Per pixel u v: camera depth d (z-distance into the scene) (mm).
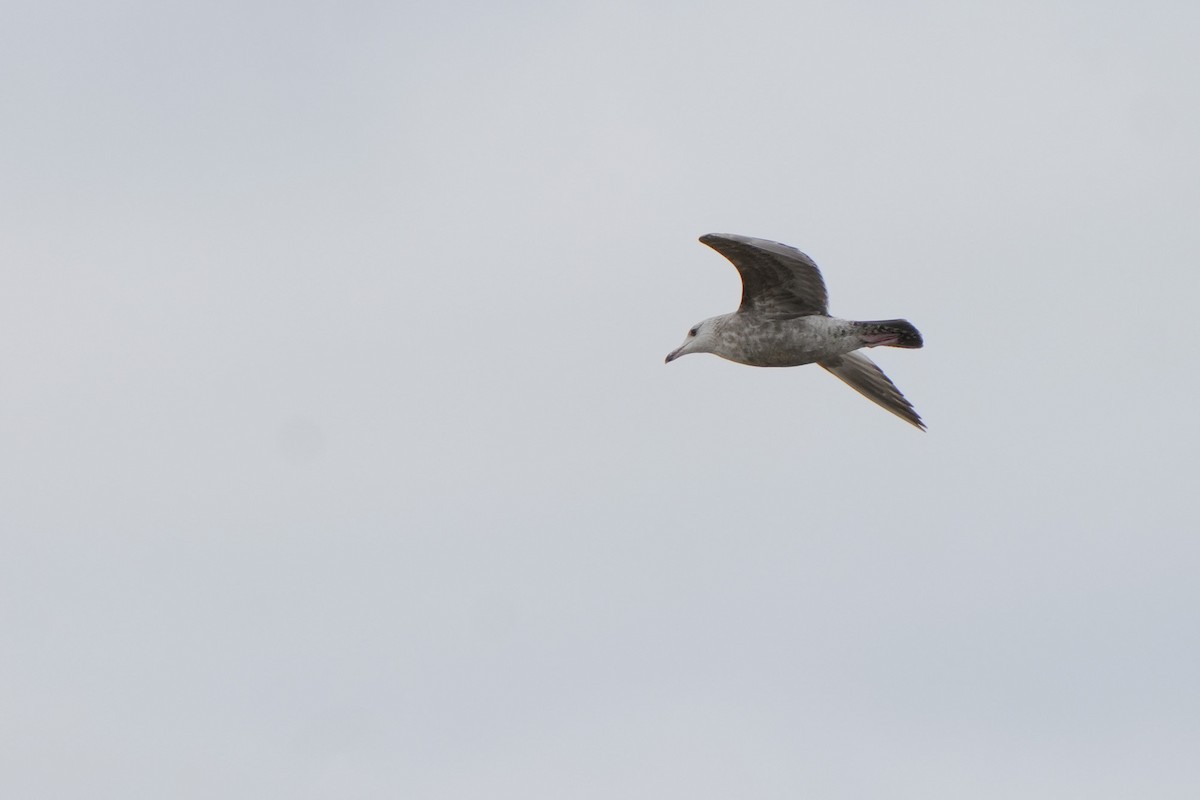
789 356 19938
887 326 19406
